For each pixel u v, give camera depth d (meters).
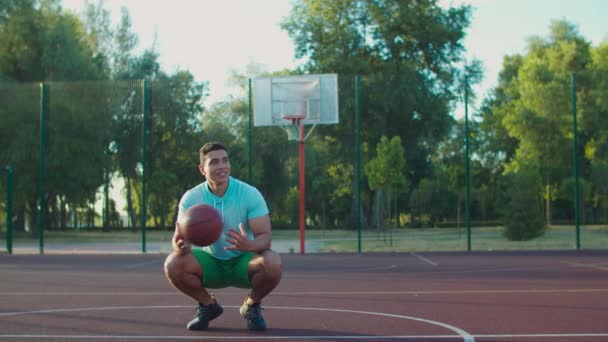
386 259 16.98
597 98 39.41
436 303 7.57
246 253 5.30
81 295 8.68
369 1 37.94
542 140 41.81
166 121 31.38
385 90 32.84
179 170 39.31
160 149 35.50
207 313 5.56
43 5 37.22
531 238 24.45
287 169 38.78
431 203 44.47
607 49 44.00
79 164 30.83
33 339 5.18
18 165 30.14
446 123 36.72
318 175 41.25
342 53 37.25
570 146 41.41
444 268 13.71
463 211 44.94
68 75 34.22
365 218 40.88
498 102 55.53
